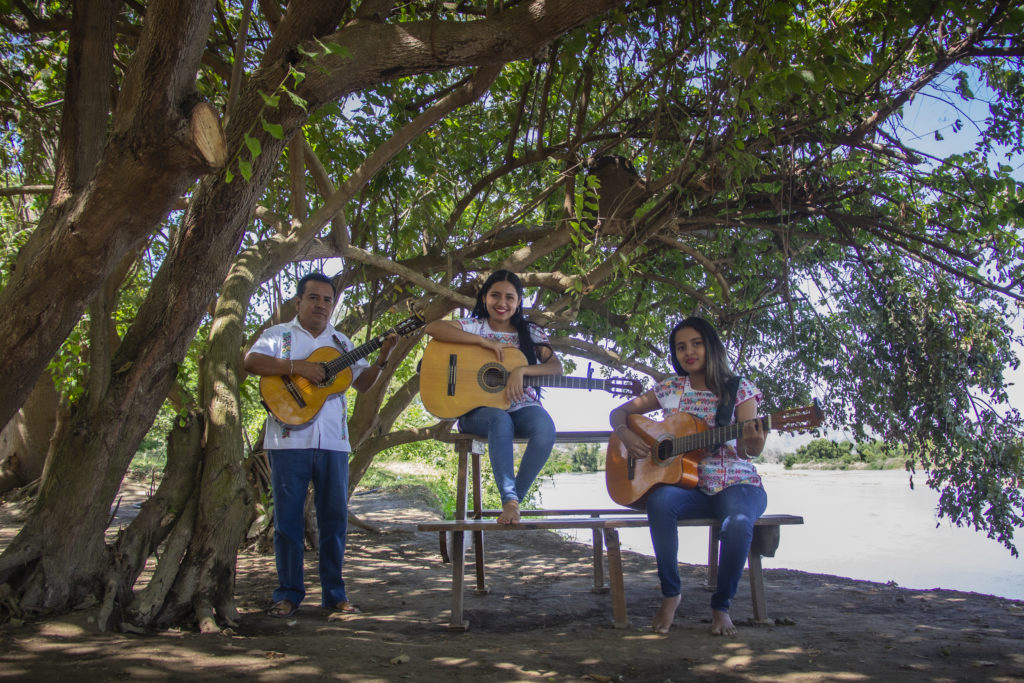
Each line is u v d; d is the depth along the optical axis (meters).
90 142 3.83
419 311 4.70
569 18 3.39
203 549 4.02
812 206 6.24
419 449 19.02
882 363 6.73
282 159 6.89
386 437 7.45
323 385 4.35
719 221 6.30
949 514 6.53
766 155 5.98
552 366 4.41
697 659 3.31
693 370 4.23
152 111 2.65
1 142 7.18
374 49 3.32
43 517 3.77
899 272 6.69
